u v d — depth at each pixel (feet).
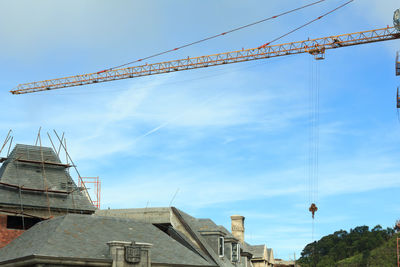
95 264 106.73
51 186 159.53
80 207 160.86
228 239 177.58
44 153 168.66
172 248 129.90
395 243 642.63
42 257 101.50
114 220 133.28
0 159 163.94
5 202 146.82
